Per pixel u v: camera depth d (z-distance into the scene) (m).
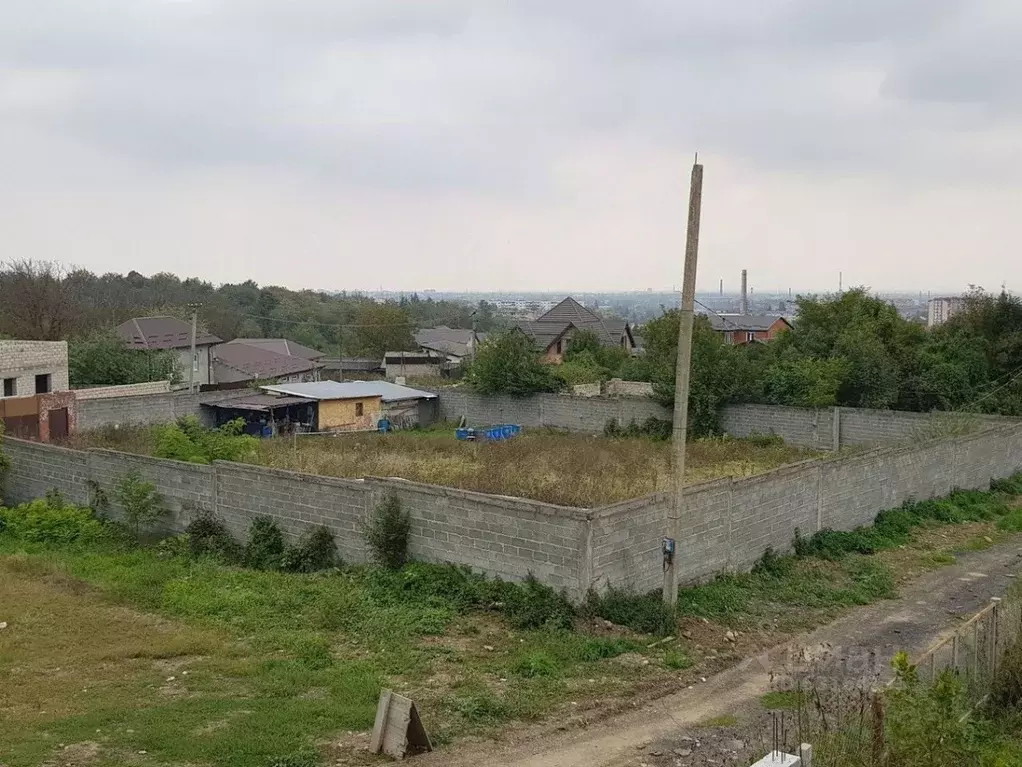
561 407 35.94
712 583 13.70
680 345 11.81
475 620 12.06
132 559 15.39
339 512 14.73
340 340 74.62
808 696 9.17
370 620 11.95
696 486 13.39
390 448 29.20
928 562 15.79
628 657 10.83
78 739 8.05
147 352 42.28
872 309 36.47
